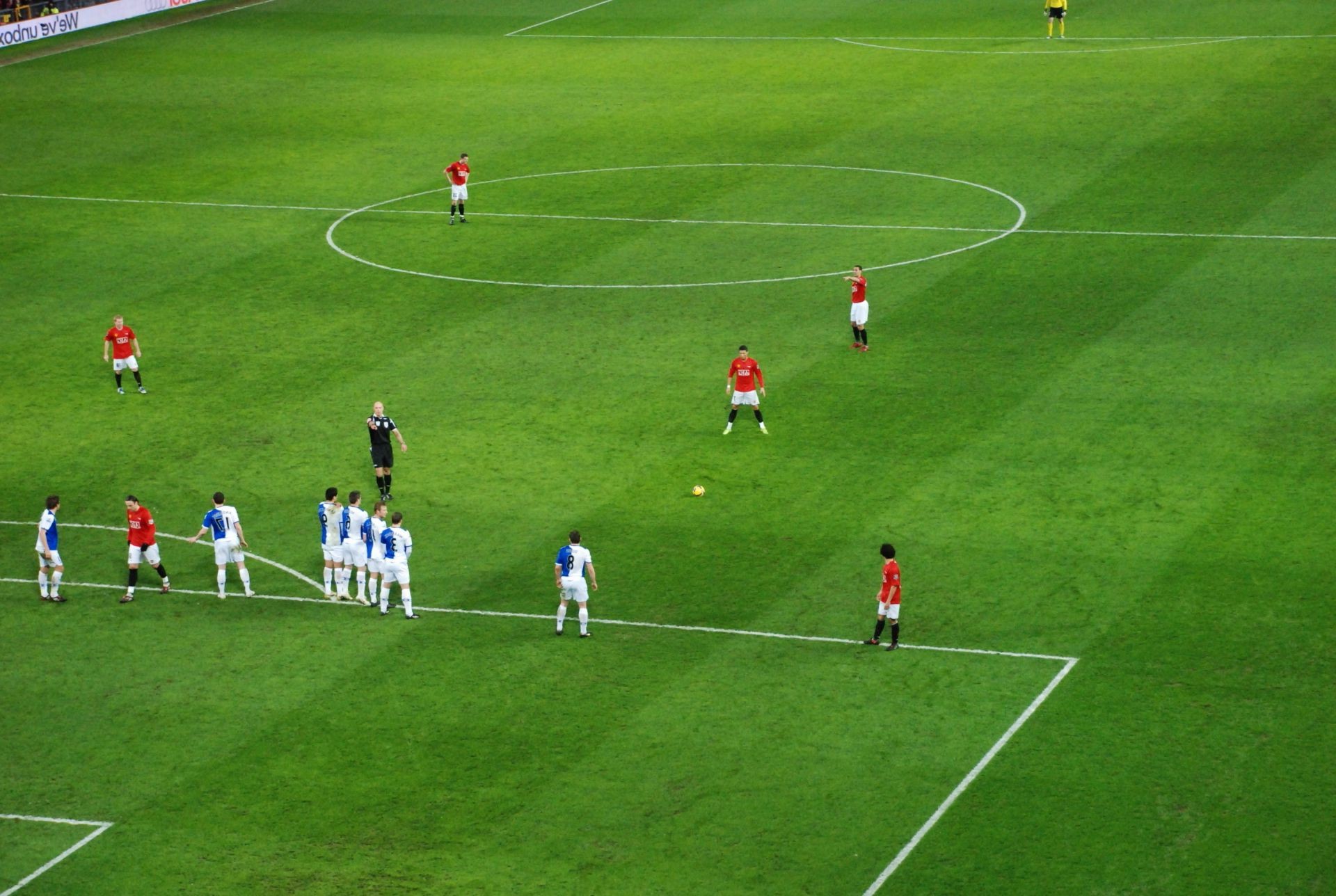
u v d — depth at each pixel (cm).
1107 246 6662
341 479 4978
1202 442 4944
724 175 7850
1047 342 5738
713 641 4034
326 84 9781
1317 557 4266
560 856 3284
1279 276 6238
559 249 6925
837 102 9025
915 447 5006
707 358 5747
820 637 4028
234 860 3303
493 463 5031
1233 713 3634
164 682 3950
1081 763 3497
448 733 3703
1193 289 6156
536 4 11794
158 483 4997
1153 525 4475
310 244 7094
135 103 9475
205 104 9412
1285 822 3278
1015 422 5138
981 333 5853
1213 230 6775
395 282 6612
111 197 7812
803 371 5600
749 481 4847
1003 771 3484
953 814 3362
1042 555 4350
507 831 3362
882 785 3459
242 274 6762
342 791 3509
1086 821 3316
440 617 4203
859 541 4475
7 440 5319
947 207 7238
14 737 3744
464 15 11531
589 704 3788
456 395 5531
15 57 10556
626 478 4903
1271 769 3441
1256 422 5050
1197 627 3978
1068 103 8781
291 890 3206
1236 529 4428
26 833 3406
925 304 6153
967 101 8931
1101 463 4847
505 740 3666
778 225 7106
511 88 9594
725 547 4481
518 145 8462
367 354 5906
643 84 9581
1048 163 7781
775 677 3866
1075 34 10275
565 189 7738
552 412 5372
